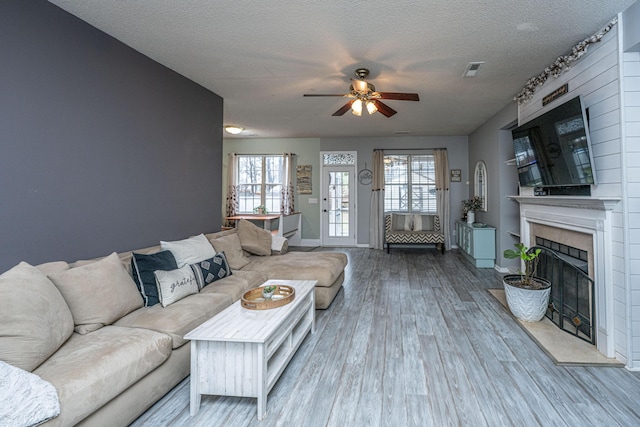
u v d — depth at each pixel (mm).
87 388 1426
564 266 3021
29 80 2168
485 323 3135
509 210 5191
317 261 3932
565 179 2826
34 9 2189
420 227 7242
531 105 3812
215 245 3627
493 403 1925
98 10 2389
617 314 2406
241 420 1801
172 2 2289
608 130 2457
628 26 2279
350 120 5895
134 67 3021
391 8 2346
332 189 7969
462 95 4352
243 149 8109
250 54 3123
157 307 2338
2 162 2033
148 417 1825
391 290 4270
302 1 2266
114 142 2820
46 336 1559
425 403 1929
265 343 1839
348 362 2414
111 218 2795
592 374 2236
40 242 2244
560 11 2367
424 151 7574
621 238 2346
